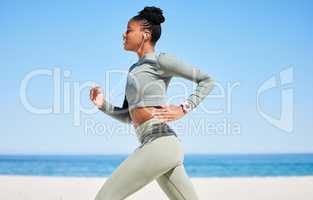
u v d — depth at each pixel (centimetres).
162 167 322
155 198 684
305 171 2525
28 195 719
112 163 2620
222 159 2819
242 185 851
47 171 2533
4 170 2548
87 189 793
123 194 325
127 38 351
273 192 758
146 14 347
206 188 805
